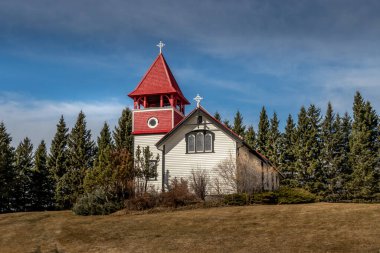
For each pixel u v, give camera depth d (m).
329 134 58.31
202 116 37.38
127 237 24.00
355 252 18.89
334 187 56.38
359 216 25.50
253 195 32.47
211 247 21.08
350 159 55.66
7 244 24.22
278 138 67.06
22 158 58.41
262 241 21.55
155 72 44.69
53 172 56.72
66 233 25.86
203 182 34.25
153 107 43.84
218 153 36.44
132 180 35.62
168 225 26.14
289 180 61.78
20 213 35.78
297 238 21.69
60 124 58.75
